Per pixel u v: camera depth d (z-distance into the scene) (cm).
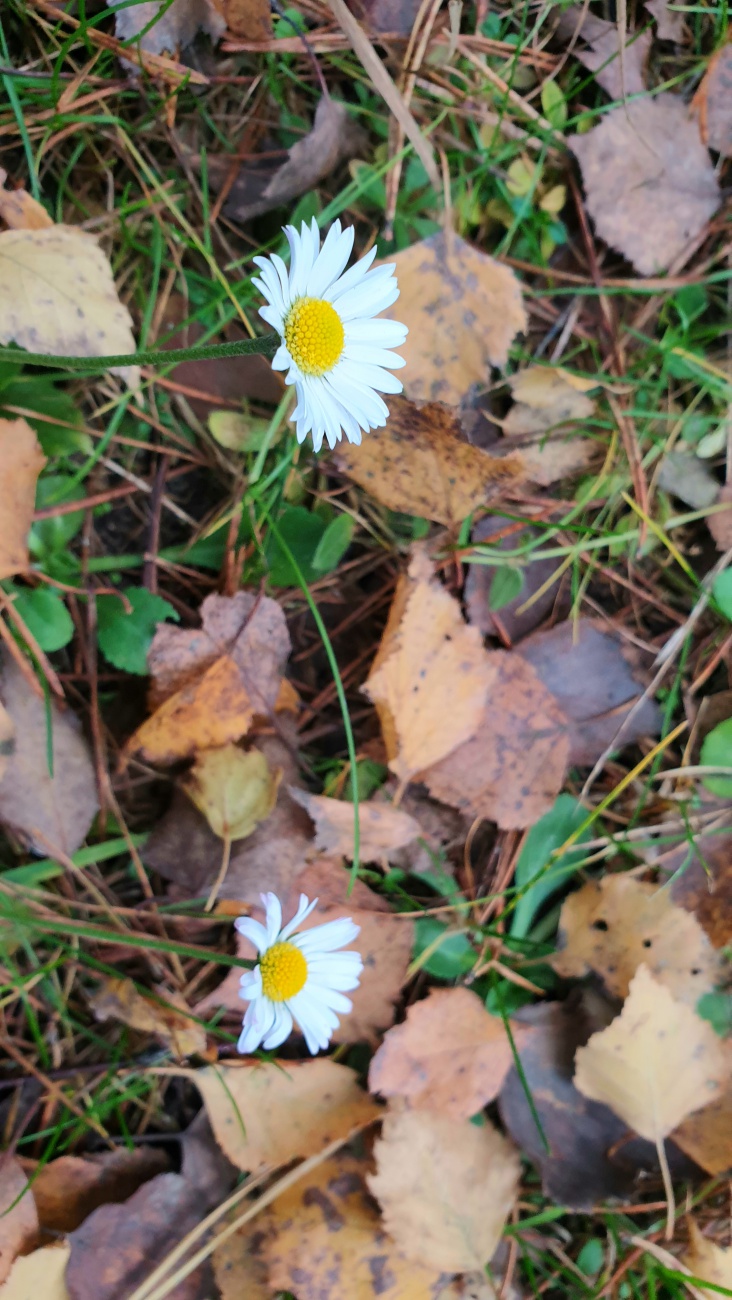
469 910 24
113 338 21
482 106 24
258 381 23
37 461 21
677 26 24
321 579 24
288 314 19
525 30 24
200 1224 22
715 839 24
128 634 22
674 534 25
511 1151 23
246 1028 20
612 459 24
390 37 23
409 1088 23
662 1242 24
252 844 22
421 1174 22
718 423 25
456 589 24
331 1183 23
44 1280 21
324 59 23
